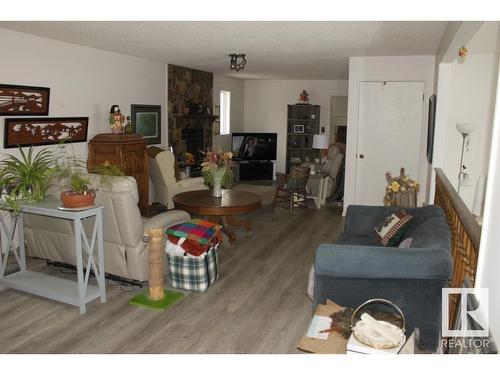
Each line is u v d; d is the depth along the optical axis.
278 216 6.67
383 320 1.96
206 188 6.36
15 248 4.03
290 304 3.52
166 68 7.32
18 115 4.66
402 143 6.39
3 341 2.87
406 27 4.14
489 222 1.63
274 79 10.34
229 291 3.76
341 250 2.62
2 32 4.39
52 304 3.44
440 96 5.37
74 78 5.38
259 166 10.17
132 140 5.70
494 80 5.46
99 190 3.44
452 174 5.80
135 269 3.60
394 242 3.47
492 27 3.65
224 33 4.49
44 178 3.45
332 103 10.09
